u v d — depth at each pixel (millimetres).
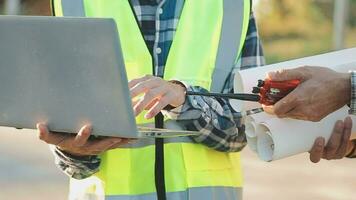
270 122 4703
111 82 4102
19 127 4520
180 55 5051
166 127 4984
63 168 4945
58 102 4281
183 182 5027
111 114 4172
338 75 4527
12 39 4242
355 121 4777
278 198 11836
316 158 4797
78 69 4148
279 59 29031
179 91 4730
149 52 5039
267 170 13430
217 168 5113
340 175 13055
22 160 14023
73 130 4324
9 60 4305
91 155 4824
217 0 5141
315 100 4480
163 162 5008
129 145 5027
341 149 4820
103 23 4016
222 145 5035
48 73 4234
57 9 5133
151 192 5012
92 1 5098
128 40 5047
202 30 5098
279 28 31391
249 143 4844
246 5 5164
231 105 5004
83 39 4082
